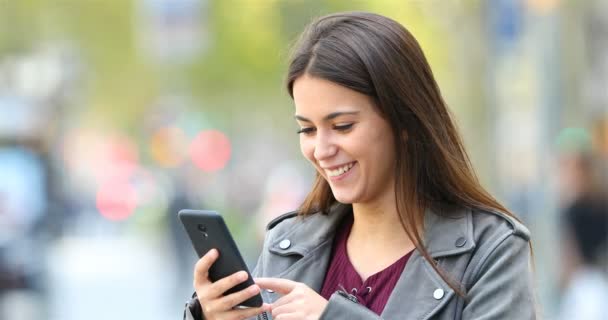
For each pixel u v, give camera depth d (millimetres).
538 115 16375
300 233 4727
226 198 31359
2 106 23781
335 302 4242
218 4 41344
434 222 4441
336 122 4316
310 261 4633
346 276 4543
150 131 26750
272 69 44031
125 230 44438
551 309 14984
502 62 19984
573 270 13469
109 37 47625
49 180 20125
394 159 4418
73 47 46188
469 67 19156
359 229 4586
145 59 48562
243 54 43094
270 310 4336
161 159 26156
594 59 22812
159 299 23031
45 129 21859
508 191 21469
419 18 23781
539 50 16266
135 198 44531
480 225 4410
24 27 42312
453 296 4297
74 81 43594
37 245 18234
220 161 32375
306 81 4336
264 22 41344
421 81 4387
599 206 13445
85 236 44375
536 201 16250
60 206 22641
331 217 4691
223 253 4344
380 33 4332
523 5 16438
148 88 51812
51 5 43656
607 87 22828
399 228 4492
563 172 13898
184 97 52344
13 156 19500
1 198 18109
